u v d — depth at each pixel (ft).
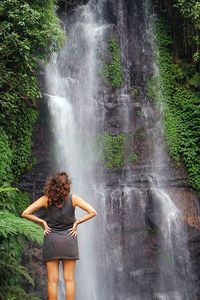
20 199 32.27
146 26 49.98
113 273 34.50
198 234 37.17
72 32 46.52
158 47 48.57
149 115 44.29
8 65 31.81
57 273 16.80
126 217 36.63
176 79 47.03
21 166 33.12
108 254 34.91
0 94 30.73
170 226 37.09
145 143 42.45
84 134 40.11
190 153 42.01
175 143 42.57
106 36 47.93
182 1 43.96
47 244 16.63
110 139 41.11
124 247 35.53
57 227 16.72
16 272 24.35
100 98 43.65
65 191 16.78
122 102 43.98
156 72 47.24
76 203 17.06
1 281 23.45
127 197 37.35
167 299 34.73
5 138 30.19
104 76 45.21
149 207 37.55
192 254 36.58
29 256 29.48
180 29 48.98
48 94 38.65
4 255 23.54
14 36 29.91
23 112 33.99
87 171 38.63
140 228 36.45
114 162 40.14
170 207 38.09
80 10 48.80
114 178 39.27
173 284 35.40
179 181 40.73
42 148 36.06
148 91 45.83
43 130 36.70
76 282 32.86
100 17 50.11
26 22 31.17
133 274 34.81
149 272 35.17
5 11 31.01
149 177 39.96
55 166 36.37
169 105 45.16
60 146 37.55
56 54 42.04
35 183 34.32
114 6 50.57
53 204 16.80
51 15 34.73
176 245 36.63
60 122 38.42
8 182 29.32
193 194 40.29
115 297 33.91
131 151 41.39
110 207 36.68
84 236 34.58
